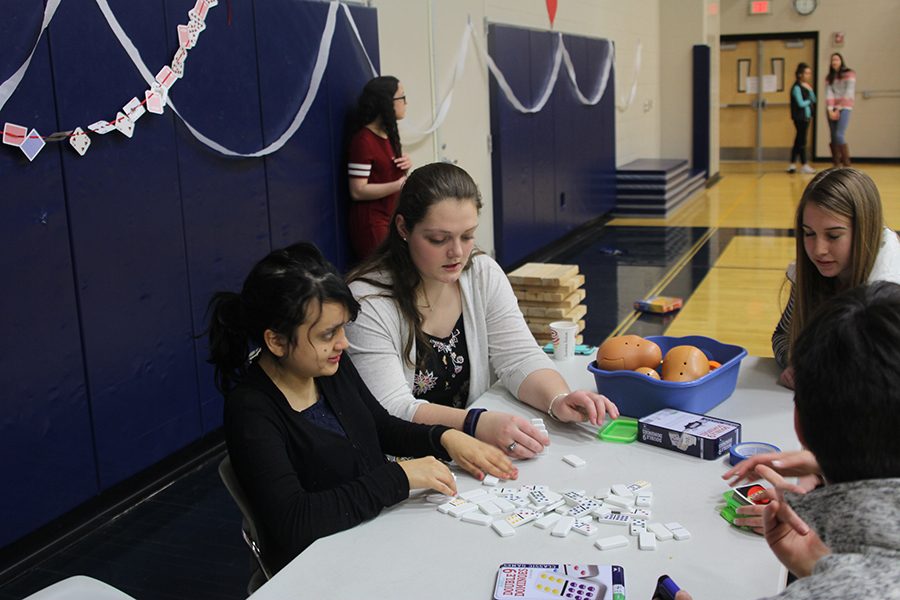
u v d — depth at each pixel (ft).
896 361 2.89
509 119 22.75
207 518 10.71
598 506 5.21
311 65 14.37
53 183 9.73
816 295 7.00
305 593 4.52
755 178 42.45
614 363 6.83
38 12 9.37
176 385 11.82
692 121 40.06
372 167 15.21
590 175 29.91
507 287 7.51
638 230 29.91
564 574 4.45
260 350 5.70
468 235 6.59
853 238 6.53
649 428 6.15
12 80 9.07
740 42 47.39
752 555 4.67
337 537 5.11
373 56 16.11
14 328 9.37
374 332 6.80
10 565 9.57
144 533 10.38
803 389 3.11
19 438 9.50
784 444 6.04
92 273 10.32
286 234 13.97
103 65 10.26
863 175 6.57
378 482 5.35
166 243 11.46
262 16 13.08
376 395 6.70
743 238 27.32
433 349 7.13
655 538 4.86
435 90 18.98
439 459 6.15
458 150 20.40
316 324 5.30
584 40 28.53
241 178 12.84
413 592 4.47
